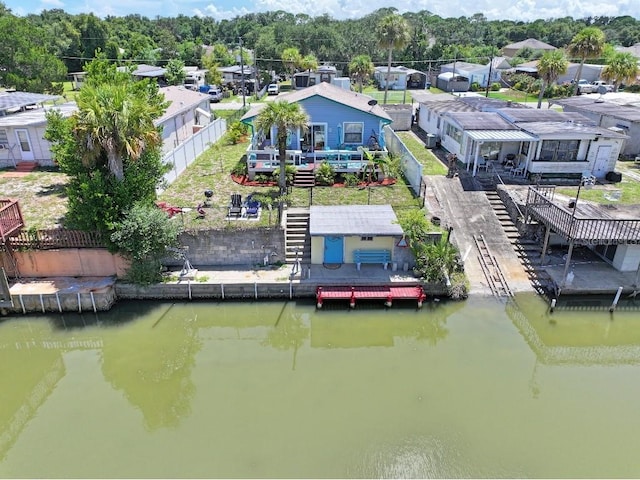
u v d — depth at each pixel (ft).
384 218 62.64
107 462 37.32
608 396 45.03
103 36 256.93
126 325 56.13
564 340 53.93
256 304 59.26
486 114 98.58
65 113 96.58
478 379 47.06
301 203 73.56
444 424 40.88
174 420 41.65
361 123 90.79
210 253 62.69
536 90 196.03
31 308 56.95
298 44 284.61
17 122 88.99
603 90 176.96
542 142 85.10
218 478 35.58
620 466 36.76
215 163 96.53
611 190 81.25
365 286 58.75
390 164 82.23
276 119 70.44
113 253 58.44
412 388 45.57
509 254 66.54
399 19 153.28
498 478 35.68
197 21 463.42
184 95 129.90
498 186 79.20
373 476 35.83
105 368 49.78
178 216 67.72
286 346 53.52
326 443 38.78
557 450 38.24
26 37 164.86
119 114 53.36
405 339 54.54
